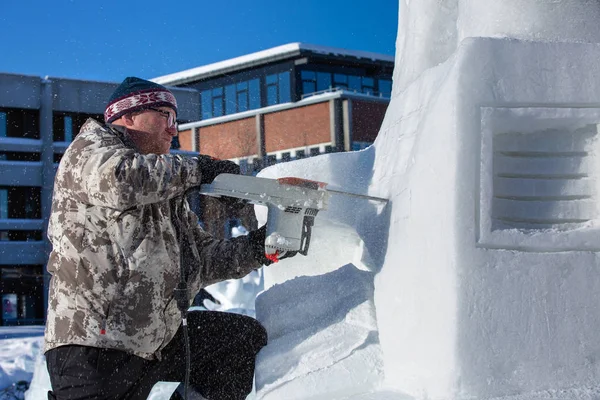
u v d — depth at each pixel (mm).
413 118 2590
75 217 2330
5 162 25828
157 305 2387
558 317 2139
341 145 30047
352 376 2459
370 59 31484
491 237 2137
